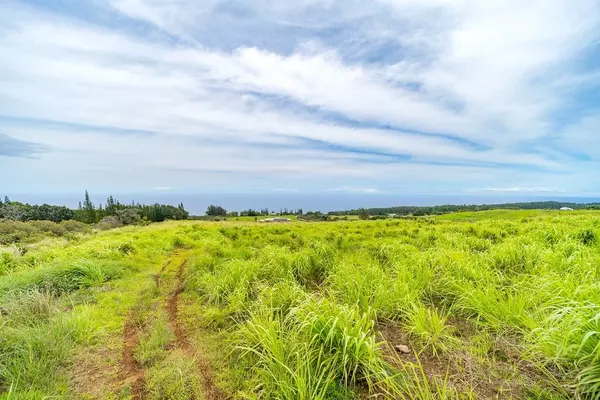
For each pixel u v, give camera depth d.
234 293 5.00
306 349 2.78
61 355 3.28
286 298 4.41
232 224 17.56
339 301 4.45
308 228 14.47
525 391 2.50
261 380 2.85
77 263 6.28
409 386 2.60
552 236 7.88
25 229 20.59
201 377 3.03
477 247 7.75
